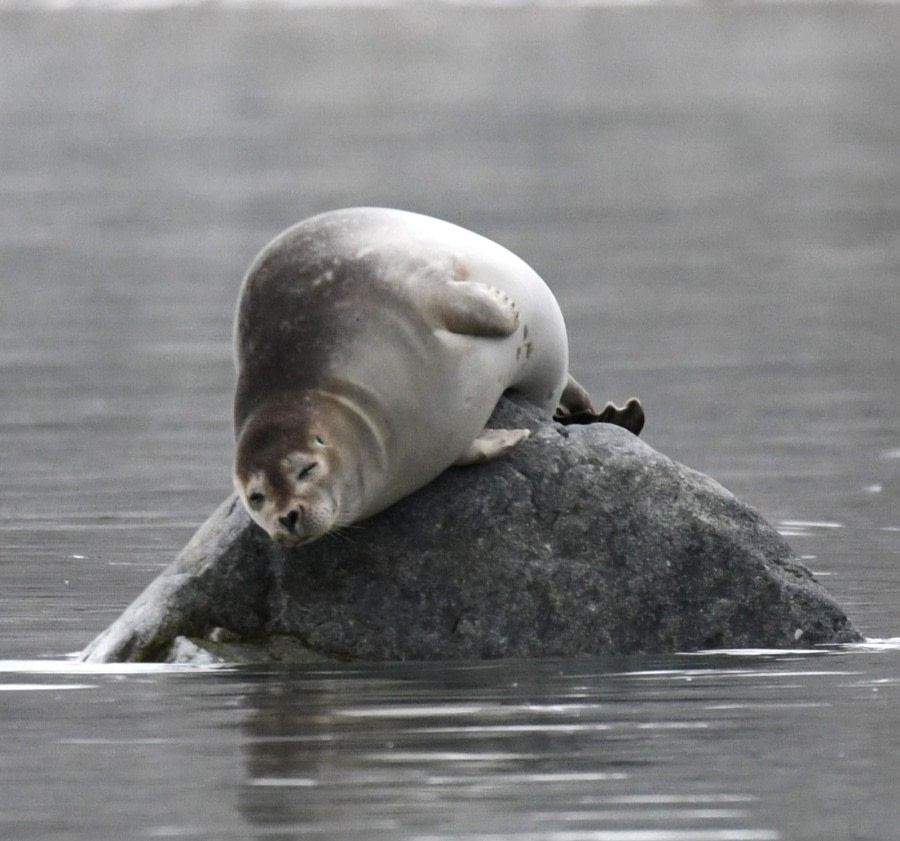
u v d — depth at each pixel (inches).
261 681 1234.6
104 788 986.7
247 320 1312.7
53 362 3026.6
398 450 1294.3
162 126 7844.5
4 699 1185.4
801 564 1350.9
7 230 4872.0
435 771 1005.2
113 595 1521.9
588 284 3870.6
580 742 1059.3
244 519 1349.7
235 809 945.5
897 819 919.0
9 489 2041.1
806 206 5236.2
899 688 1182.3
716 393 2682.1
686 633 1320.1
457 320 1296.8
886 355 3026.6
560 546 1328.7
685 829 906.1
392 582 1322.6
